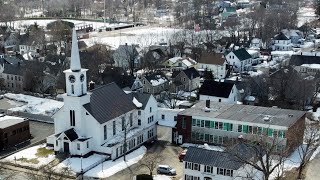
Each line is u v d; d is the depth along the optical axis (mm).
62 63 158875
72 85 95562
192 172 82562
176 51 195375
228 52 188125
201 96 131125
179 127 104250
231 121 98500
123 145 97938
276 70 162875
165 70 175000
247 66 183000
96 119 95000
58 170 87750
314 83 137375
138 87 144125
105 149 95562
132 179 85875
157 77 148125
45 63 158000
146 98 108125
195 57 192250
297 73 145000
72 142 94562
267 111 104500
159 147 103250
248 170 80688
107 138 98688
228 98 127750
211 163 80625
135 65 175750
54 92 148125
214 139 101250
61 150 96312
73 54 94688
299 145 99500
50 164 91188
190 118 102500
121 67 165250
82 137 96188
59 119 98250
